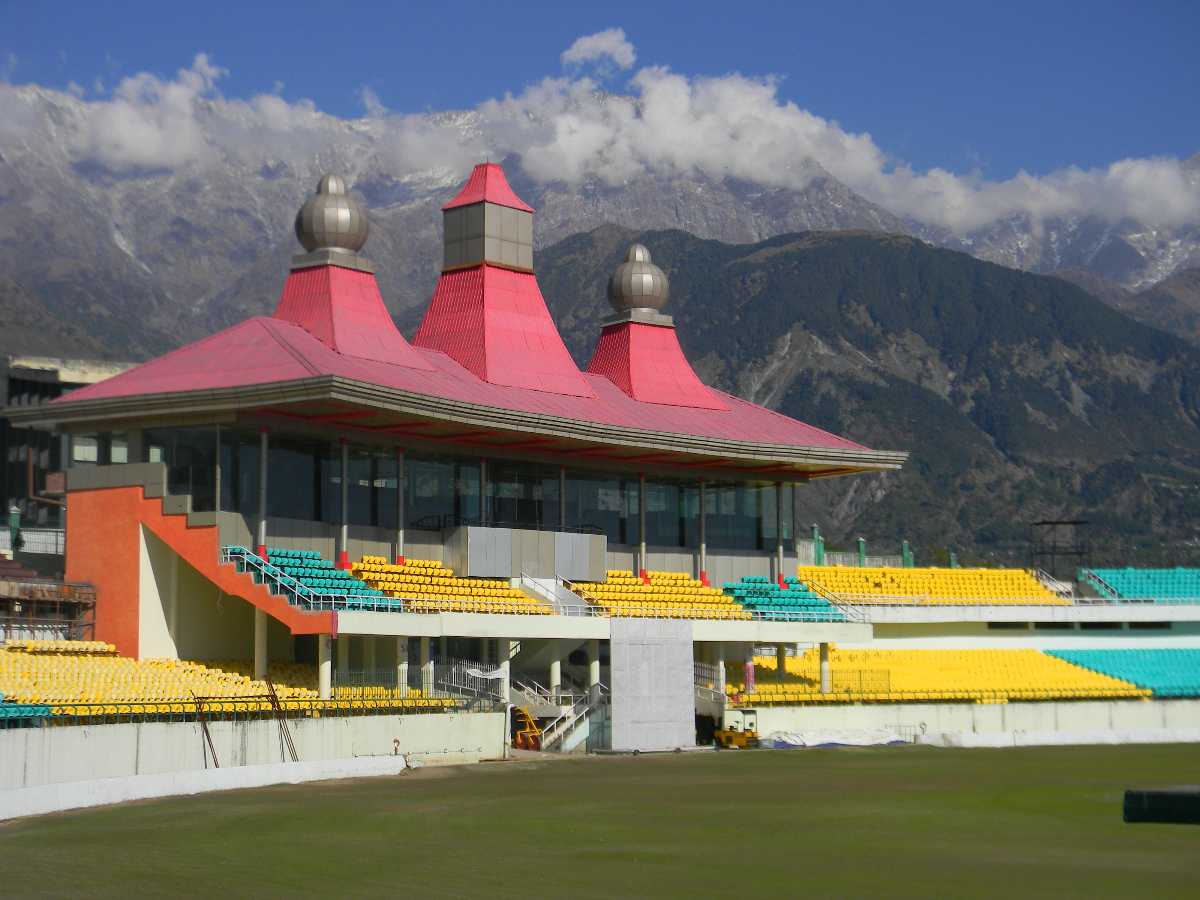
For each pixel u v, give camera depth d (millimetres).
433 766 62812
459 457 75875
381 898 32625
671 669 75188
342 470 69375
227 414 63812
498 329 80125
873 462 87188
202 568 63844
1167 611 96688
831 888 34625
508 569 75438
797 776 60562
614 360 89500
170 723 52188
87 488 66812
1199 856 39594
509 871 36219
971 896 33781
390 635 64875
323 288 73688
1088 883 35438
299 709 58188
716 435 82875
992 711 83812
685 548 86500
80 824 42844
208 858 37219
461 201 82312
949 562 125312
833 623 82312
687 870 36844
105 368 133750
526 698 73188
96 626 65562
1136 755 73062
